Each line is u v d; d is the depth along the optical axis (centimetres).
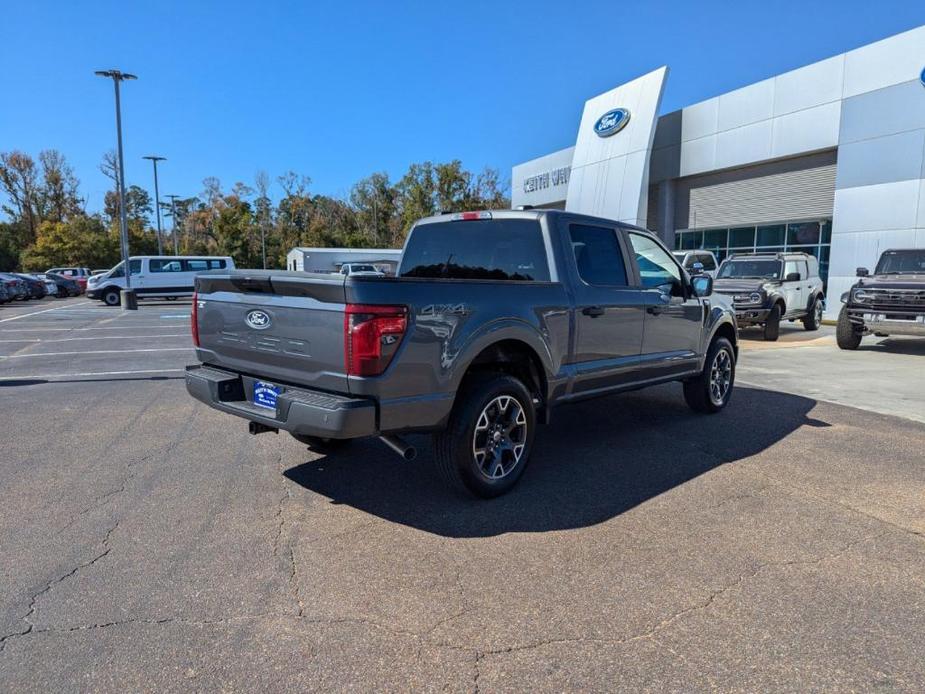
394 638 270
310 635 271
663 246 607
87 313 2239
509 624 280
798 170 2077
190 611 289
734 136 2230
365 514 400
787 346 1319
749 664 253
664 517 399
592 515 401
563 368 472
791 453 536
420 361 367
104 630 273
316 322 364
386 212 7800
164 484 452
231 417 646
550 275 476
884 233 1747
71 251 6181
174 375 905
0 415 653
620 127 2483
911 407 720
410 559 341
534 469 490
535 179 3400
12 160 6806
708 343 648
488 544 359
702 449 547
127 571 326
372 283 349
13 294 2916
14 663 250
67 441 559
